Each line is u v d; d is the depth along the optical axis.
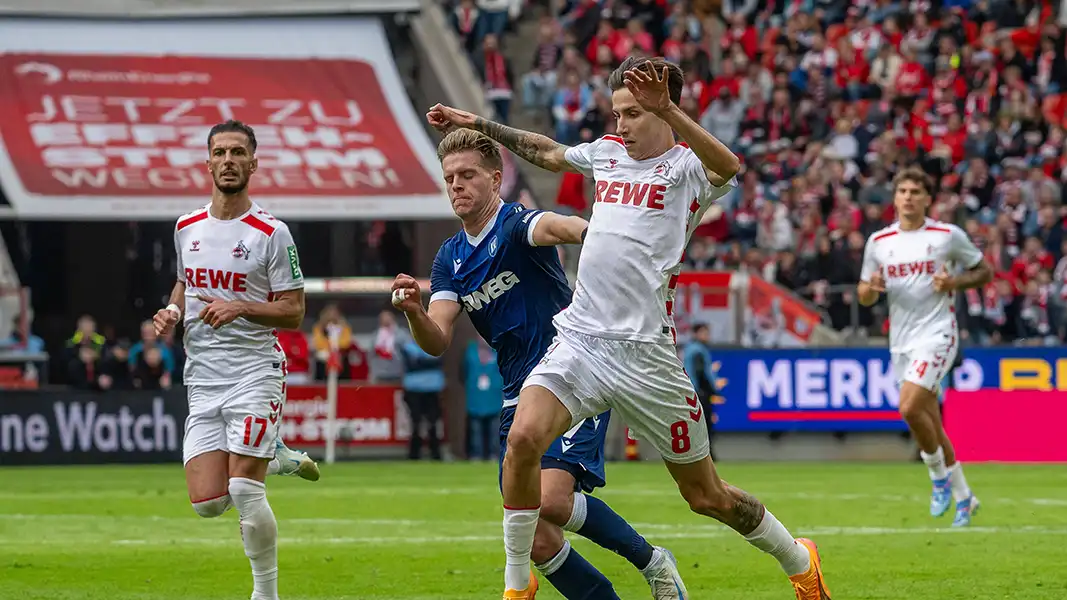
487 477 54.28
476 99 77.50
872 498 44.22
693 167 18.88
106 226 78.06
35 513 39.91
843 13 85.31
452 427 70.38
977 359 64.06
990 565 27.86
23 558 29.72
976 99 81.94
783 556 20.02
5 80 69.88
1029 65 84.50
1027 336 69.88
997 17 86.31
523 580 18.69
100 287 78.00
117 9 73.62
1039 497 44.41
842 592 24.36
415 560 28.97
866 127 79.62
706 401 62.88
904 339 37.38
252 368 21.75
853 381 65.25
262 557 21.45
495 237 20.22
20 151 66.44
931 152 80.31
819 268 70.25
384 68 74.50
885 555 29.50
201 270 22.05
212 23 74.75
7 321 65.50
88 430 62.09
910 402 36.19
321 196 66.88
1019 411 62.34
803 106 80.44
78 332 63.06
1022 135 80.75
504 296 20.28
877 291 37.38
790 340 67.00
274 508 41.09
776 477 54.22
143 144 68.19
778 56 83.12
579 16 82.69
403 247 75.69
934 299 37.09
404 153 70.12
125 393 62.59
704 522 36.59
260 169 67.75
